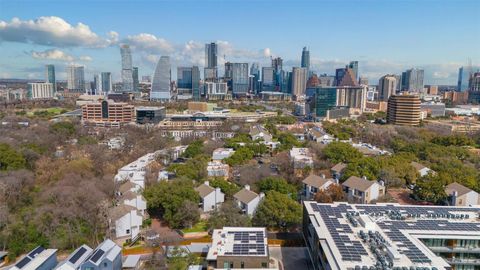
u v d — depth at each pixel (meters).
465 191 120.31
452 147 192.88
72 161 154.62
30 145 180.88
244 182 141.75
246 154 180.62
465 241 74.44
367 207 91.31
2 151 151.88
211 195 121.75
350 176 135.12
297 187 144.50
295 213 103.50
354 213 84.56
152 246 96.69
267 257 72.44
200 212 117.00
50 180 139.75
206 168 153.25
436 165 158.25
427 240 74.56
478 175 143.12
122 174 142.88
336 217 83.94
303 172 155.75
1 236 93.62
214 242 80.31
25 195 124.38
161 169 159.50
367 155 178.88
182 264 83.25
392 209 89.62
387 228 77.06
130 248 97.00
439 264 60.62
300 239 98.44
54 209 104.06
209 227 105.44
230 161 167.75
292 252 93.44
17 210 115.56
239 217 102.81
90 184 121.62
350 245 68.19
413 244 68.50
